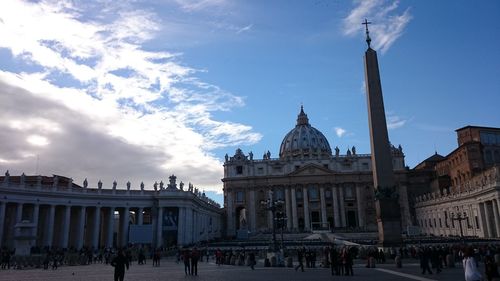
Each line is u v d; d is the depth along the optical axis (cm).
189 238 8050
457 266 3092
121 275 1853
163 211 7975
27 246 4781
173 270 3316
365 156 13200
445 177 10606
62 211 7162
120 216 8031
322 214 12756
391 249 3434
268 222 12862
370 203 12812
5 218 6606
